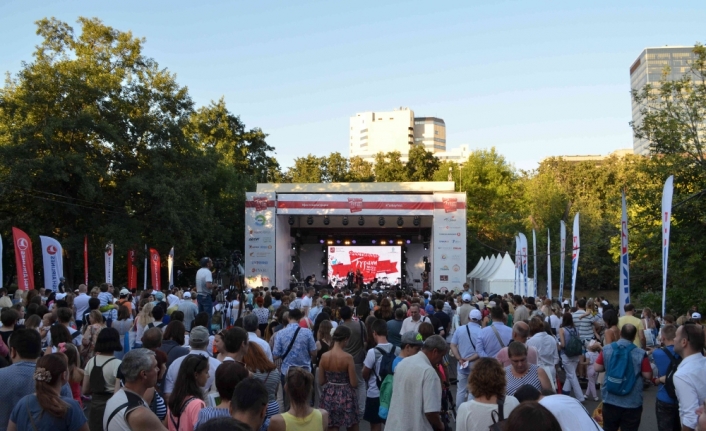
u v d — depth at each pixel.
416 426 5.75
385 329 7.95
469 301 15.41
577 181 63.19
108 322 11.38
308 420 5.08
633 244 25.81
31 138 29.56
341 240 42.41
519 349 6.18
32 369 5.37
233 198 45.22
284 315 10.28
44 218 32.22
